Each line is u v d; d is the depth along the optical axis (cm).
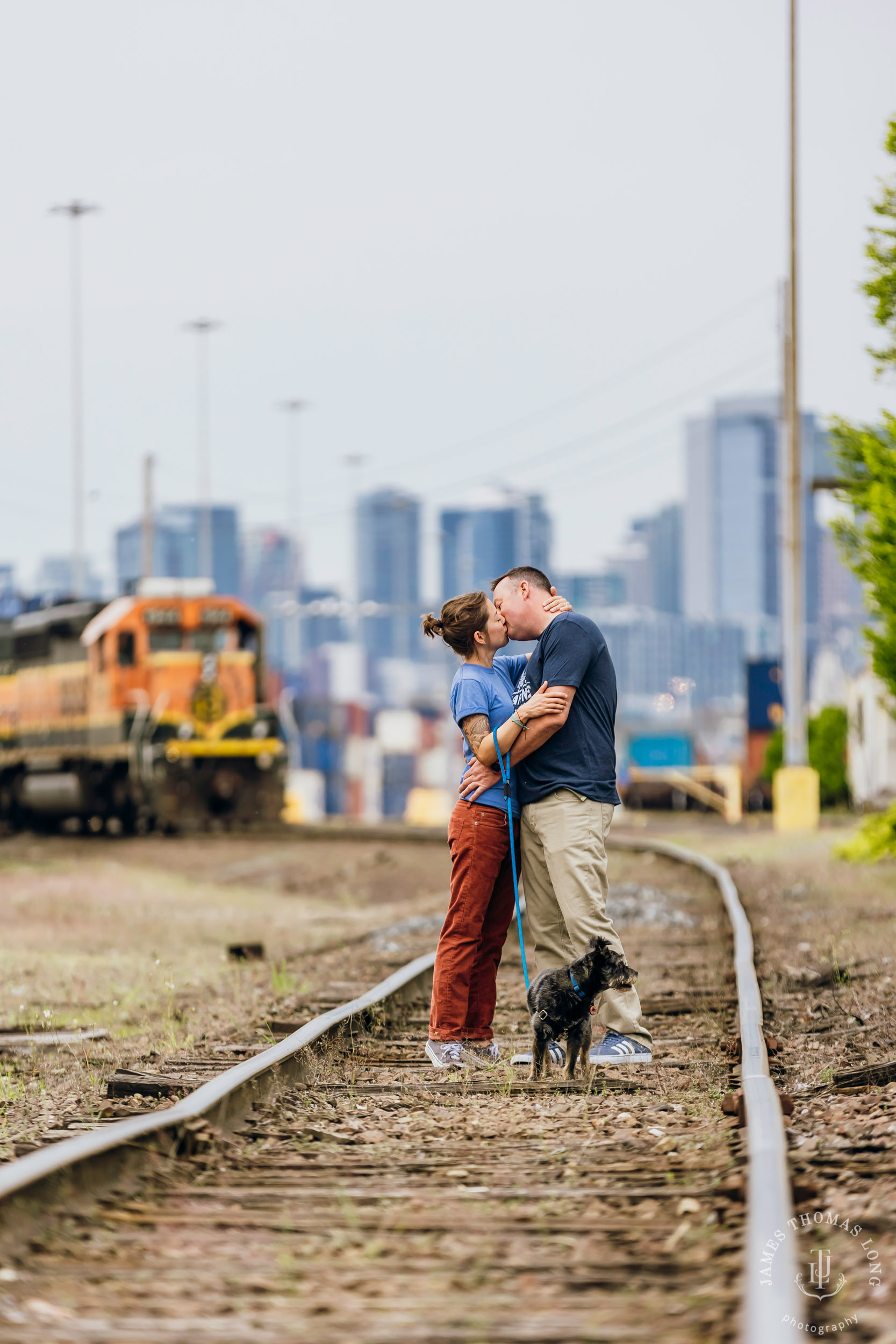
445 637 2342
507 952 4050
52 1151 1457
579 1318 1135
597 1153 1678
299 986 3431
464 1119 1923
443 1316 1148
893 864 5675
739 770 15175
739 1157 1527
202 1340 1100
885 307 4666
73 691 10288
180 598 9788
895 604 4938
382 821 16300
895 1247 1281
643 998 3020
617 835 9556
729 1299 1138
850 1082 2083
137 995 3503
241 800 9981
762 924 4075
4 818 11819
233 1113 1845
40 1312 1162
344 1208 1443
